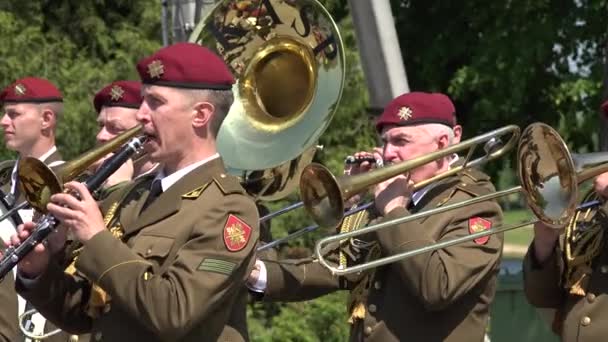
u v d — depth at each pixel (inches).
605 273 573.3
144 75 506.0
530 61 1197.7
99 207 521.0
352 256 607.8
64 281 524.4
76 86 1366.9
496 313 952.3
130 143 501.7
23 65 1354.6
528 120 1262.3
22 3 1424.7
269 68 634.8
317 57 627.8
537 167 535.8
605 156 539.5
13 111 793.6
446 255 571.8
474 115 1250.6
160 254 488.7
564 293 591.2
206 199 498.0
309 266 617.9
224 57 639.8
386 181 577.3
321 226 548.4
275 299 616.7
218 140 625.0
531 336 943.0
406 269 567.2
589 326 572.1
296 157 622.8
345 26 1358.3
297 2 630.5
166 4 934.4
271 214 626.2
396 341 586.2
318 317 1299.2
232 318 512.1
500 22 1214.9
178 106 502.6
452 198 587.5
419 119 599.8
